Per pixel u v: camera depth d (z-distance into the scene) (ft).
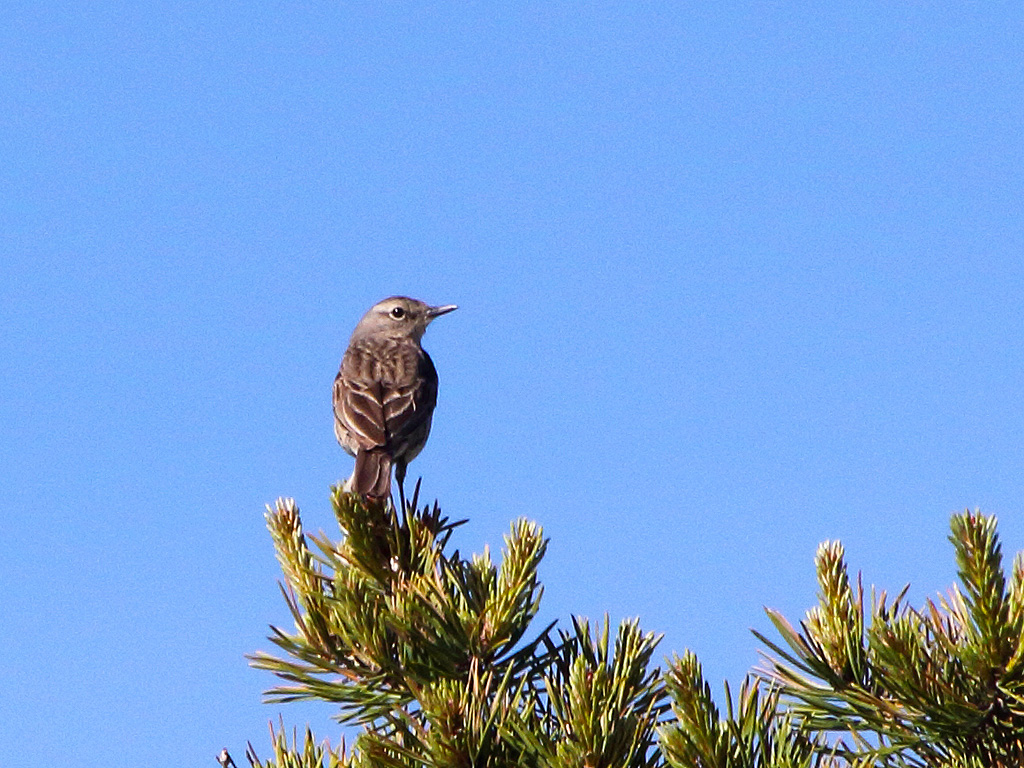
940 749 24.70
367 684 28.04
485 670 27.48
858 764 22.81
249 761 25.41
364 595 29.81
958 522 23.82
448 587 29.27
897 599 25.75
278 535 31.07
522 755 23.85
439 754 23.97
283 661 28.78
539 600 27.66
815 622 25.89
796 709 25.22
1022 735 24.13
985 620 23.32
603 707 23.04
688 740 22.44
